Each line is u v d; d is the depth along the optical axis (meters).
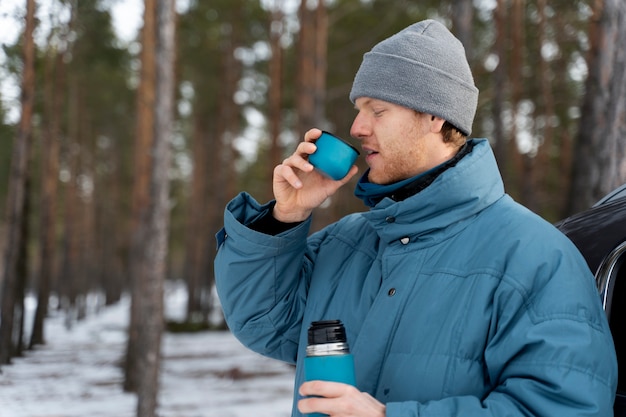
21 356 13.41
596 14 6.91
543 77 15.36
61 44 14.07
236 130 25.42
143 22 11.27
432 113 1.40
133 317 10.71
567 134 18.27
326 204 16.52
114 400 9.72
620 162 4.49
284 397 10.30
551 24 15.37
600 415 1.17
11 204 11.49
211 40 22.80
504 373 1.24
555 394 1.16
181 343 18.59
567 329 1.20
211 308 28.06
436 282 1.35
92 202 32.88
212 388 11.16
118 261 40.69
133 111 25.94
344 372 1.20
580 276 1.28
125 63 19.05
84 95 23.47
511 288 1.26
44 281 19.09
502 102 12.10
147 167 11.47
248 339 1.70
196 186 28.28
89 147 29.27
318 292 1.58
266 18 21.00
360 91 1.46
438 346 1.30
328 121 24.05
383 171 1.46
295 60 20.05
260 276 1.60
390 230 1.43
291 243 1.57
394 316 1.36
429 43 1.42
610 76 4.61
